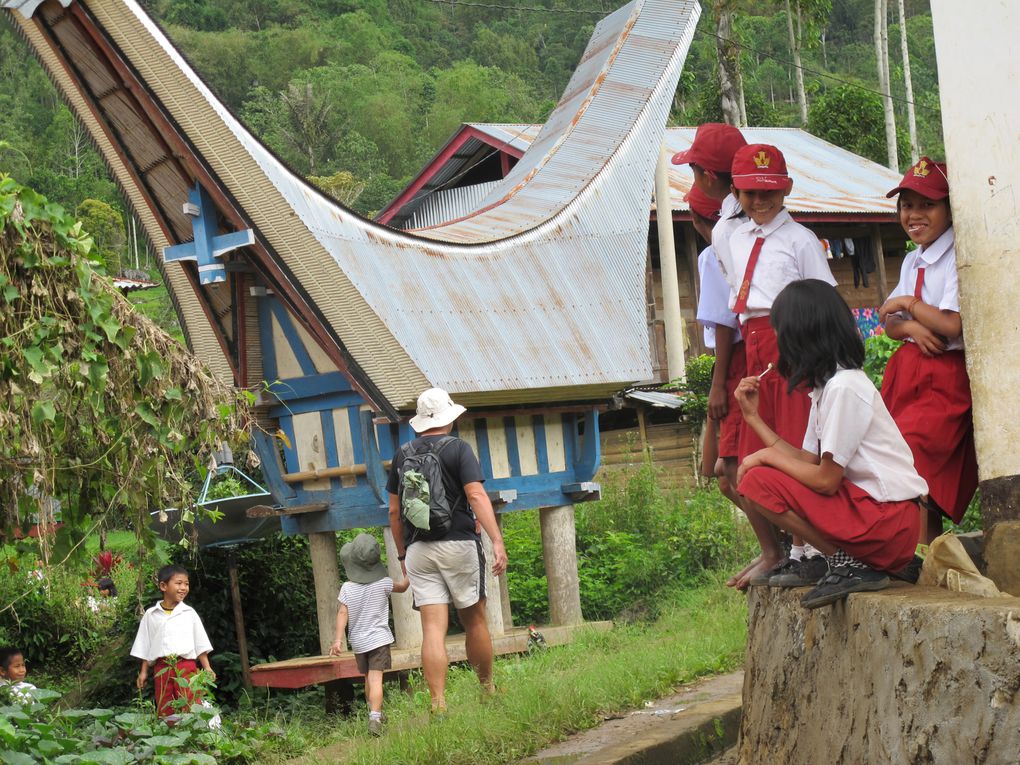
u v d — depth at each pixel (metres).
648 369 10.06
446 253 9.86
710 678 7.45
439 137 73.12
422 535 6.79
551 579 10.55
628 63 12.06
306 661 9.48
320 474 9.84
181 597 9.01
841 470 3.97
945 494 4.82
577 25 85.94
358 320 9.04
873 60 58.38
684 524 12.79
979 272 4.50
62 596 12.65
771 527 5.17
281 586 11.88
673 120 34.66
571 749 5.85
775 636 4.88
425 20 92.62
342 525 9.84
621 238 10.70
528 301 9.94
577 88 12.59
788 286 4.13
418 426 6.98
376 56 82.44
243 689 10.65
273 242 9.12
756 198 5.08
